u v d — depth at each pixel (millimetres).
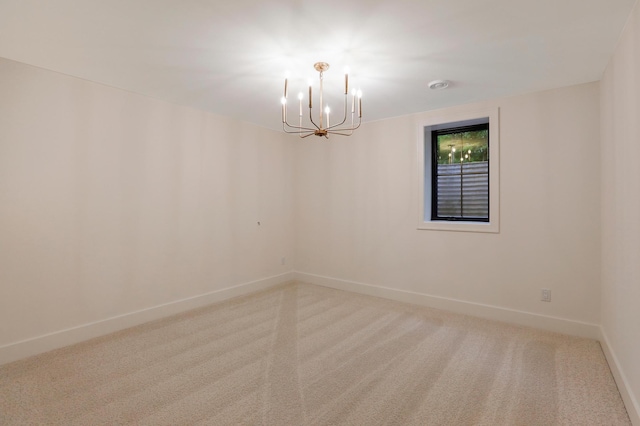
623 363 1931
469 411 1776
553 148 2924
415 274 3742
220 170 3854
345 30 1962
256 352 2500
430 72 2570
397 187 3875
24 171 2426
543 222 2975
